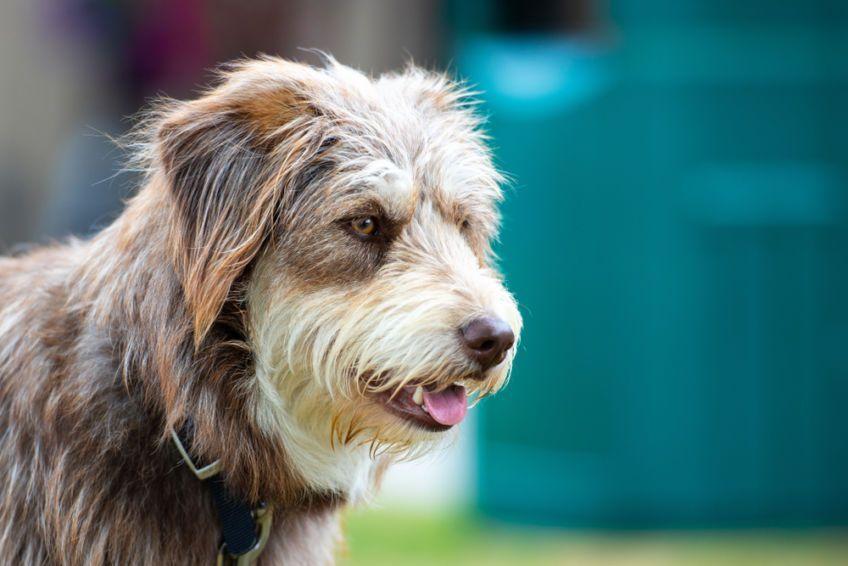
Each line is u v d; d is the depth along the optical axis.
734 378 12.08
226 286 6.19
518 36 12.62
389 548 11.76
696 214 11.84
